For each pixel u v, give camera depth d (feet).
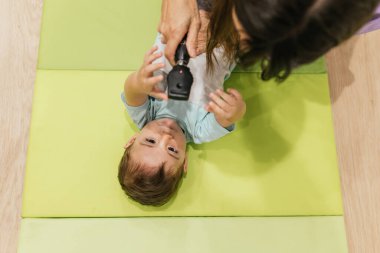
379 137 3.67
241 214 3.32
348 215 3.51
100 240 3.21
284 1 1.65
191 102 3.17
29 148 3.34
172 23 2.92
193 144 3.44
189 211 3.30
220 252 3.24
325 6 1.67
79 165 3.33
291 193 3.37
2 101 3.60
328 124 3.53
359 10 1.71
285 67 1.97
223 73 3.25
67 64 3.51
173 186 3.14
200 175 3.37
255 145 3.45
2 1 3.78
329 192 3.39
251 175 3.39
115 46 3.56
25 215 3.21
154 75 3.06
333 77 3.77
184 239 3.25
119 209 3.26
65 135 3.38
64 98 3.45
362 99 3.74
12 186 3.47
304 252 3.26
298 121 3.51
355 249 3.44
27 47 3.72
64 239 3.19
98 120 3.43
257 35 1.81
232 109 2.84
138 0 3.65
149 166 2.91
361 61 3.81
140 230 3.25
